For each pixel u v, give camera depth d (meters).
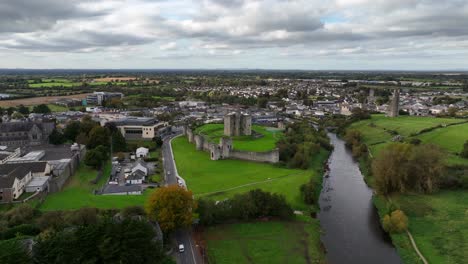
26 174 133.88
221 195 135.12
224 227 111.00
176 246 97.81
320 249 103.19
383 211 131.88
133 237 76.12
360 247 106.81
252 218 117.31
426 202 136.50
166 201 99.94
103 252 71.62
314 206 133.62
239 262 93.06
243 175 162.62
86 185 144.12
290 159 186.50
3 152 170.12
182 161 187.12
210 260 92.69
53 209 114.25
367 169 182.25
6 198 120.44
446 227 115.62
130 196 129.88
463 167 168.50
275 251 99.25
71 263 69.75
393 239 111.00
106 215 101.62
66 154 172.12
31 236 92.25
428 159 147.38
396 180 146.50
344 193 152.75
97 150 173.12
